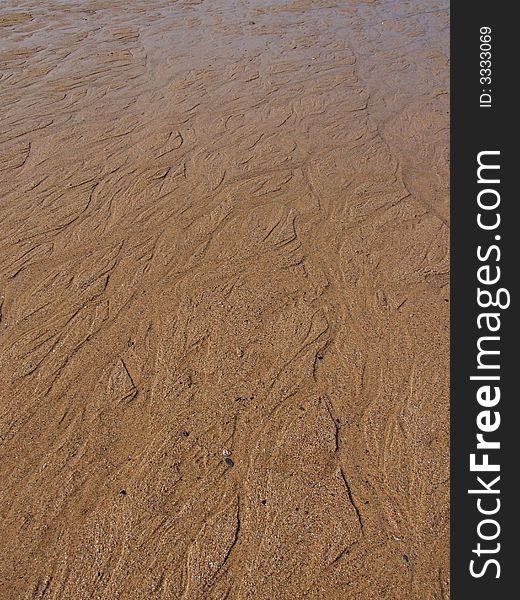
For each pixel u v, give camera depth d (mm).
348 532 2670
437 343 3709
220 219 5129
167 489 2863
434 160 6195
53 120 7172
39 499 2832
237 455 3027
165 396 3367
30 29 10789
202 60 9305
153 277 4371
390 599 2445
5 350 3701
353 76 8680
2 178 5820
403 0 12922
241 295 4172
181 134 6820
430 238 4820
